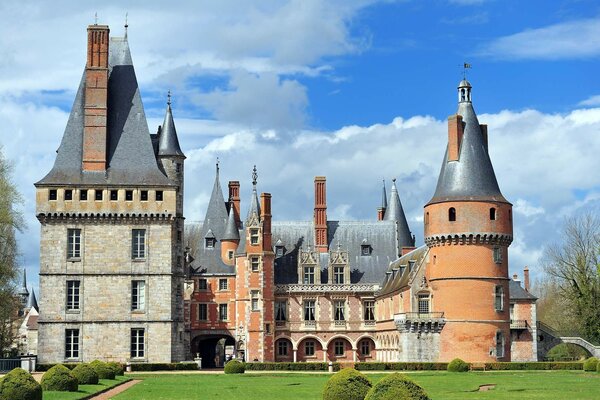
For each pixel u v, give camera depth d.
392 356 106.44
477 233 93.50
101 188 86.50
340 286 119.00
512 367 89.44
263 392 54.19
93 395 51.16
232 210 123.81
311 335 117.50
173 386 60.25
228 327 119.75
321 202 124.19
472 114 97.75
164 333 85.94
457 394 52.84
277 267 121.62
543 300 155.12
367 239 124.38
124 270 86.00
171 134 95.38
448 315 94.12
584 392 54.44
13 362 78.25
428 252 97.62
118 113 90.12
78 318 85.12
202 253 122.00
